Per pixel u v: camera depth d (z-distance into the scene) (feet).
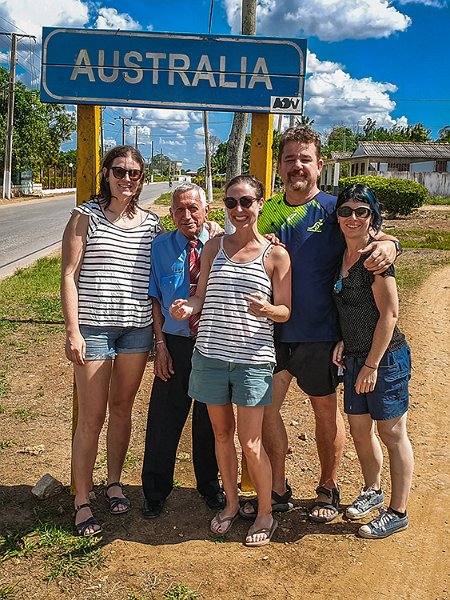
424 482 13.12
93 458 11.26
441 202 129.29
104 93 11.55
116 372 11.51
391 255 10.12
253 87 11.60
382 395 10.58
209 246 10.70
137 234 11.08
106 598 9.36
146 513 11.60
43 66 11.49
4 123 135.23
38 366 21.43
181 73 11.57
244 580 9.82
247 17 23.81
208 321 10.31
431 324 26.30
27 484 12.89
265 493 10.85
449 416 16.92
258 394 10.22
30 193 153.79
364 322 10.48
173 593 9.43
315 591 9.60
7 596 9.36
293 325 10.93
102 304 10.75
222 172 250.37
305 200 11.07
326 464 11.71
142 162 10.93
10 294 33.30
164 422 11.54
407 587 9.73
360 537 11.02
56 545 10.63
